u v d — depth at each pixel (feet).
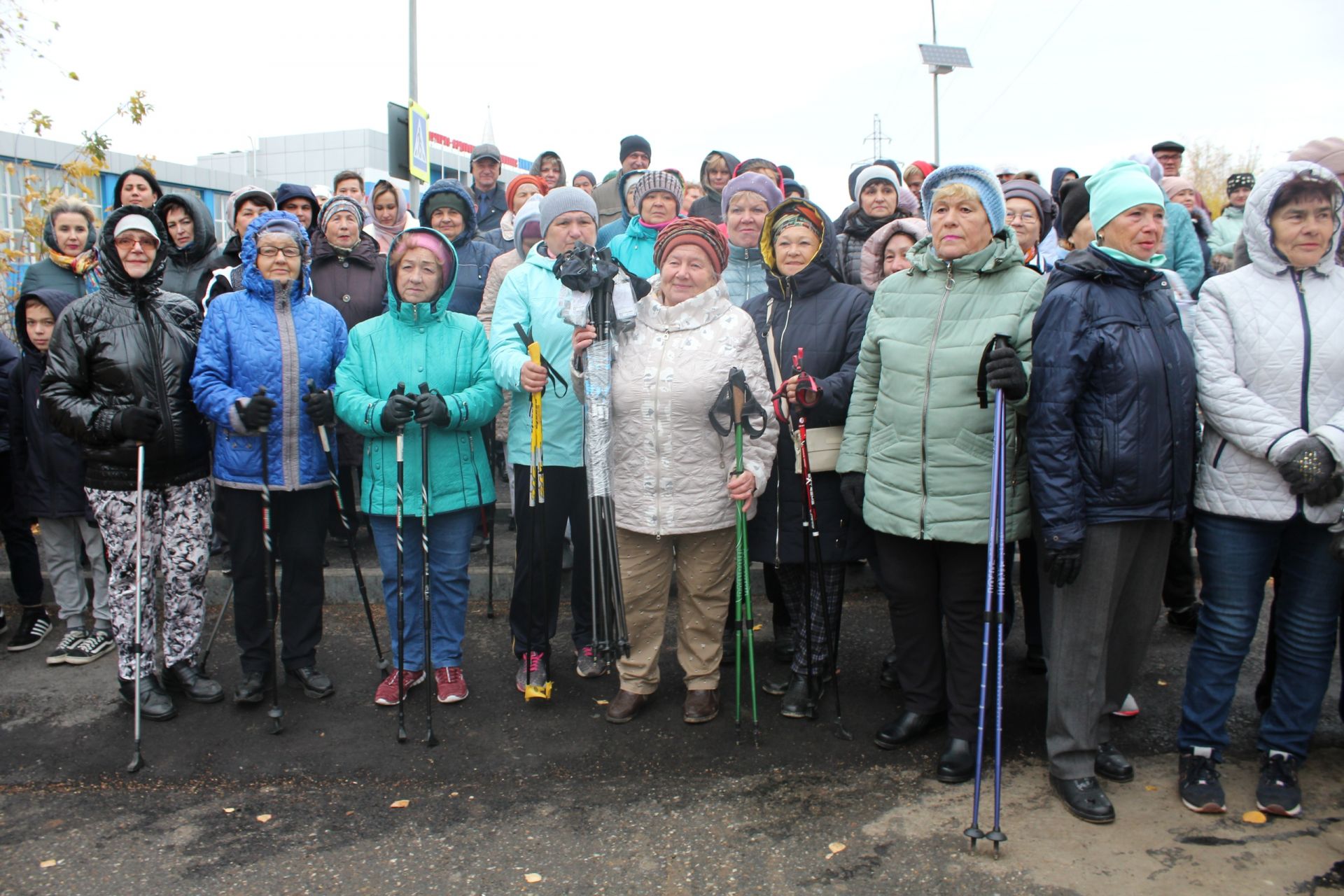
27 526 14.73
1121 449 9.06
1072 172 19.08
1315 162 10.14
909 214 17.57
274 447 12.01
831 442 11.56
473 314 17.94
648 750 11.14
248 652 12.23
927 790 10.05
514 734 11.57
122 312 11.82
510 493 20.88
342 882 8.63
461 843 9.24
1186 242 15.89
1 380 14.67
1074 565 9.05
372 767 10.80
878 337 10.74
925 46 49.49
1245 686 12.61
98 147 24.22
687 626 11.78
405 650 12.10
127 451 11.59
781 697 12.59
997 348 9.29
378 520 12.44
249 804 10.05
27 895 8.50
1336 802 9.69
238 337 11.91
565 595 16.58
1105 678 9.69
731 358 11.21
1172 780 10.19
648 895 8.35
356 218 16.48
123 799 10.19
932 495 10.21
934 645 10.97
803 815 9.61
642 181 14.34
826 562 11.71
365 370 12.32
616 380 11.43
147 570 12.07
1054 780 9.89
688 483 11.20
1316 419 9.18
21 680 13.53
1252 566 9.48
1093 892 8.21
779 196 13.93
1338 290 9.32
